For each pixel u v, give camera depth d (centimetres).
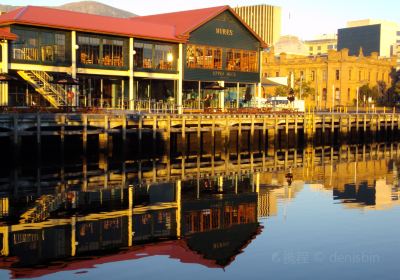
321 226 2380
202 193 3155
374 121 7156
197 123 5072
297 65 12031
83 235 2209
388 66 12700
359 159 5131
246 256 1967
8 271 1798
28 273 1784
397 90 11844
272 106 7031
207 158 4947
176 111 5675
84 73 5222
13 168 3925
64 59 5084
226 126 5297
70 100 4772
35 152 4253
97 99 5562
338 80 11425
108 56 5397
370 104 10975
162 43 5809
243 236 2216
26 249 2020
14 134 3906
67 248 2039
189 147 5284
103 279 1742
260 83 6750
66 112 4400
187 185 3428
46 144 4394
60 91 5028
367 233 2272
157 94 6025
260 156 5222
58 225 2361
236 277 1766
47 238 2161
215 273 1798
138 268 1841
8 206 2717
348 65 11369
